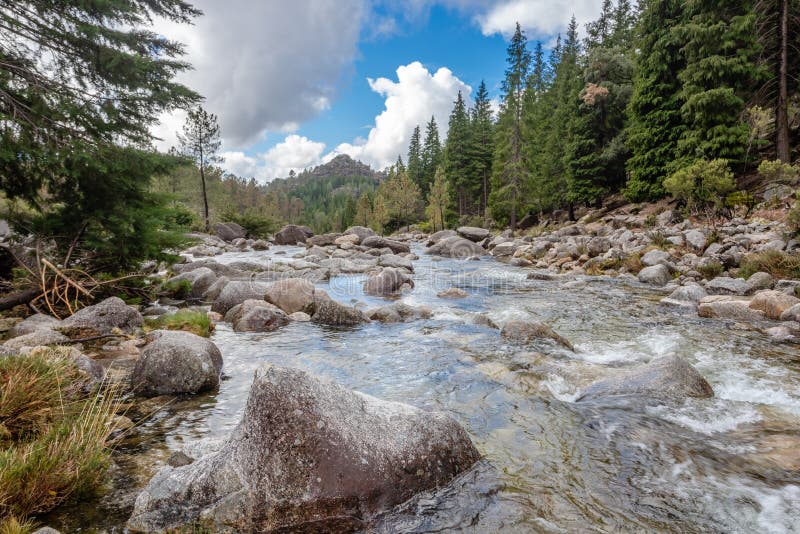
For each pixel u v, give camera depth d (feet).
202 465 9.89
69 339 21.58
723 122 72.23
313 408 10.02
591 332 27.22
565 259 65.00
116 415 14.35
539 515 9.65
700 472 11.46
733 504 10.09
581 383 17.70
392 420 11.23
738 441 13.14
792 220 42.91
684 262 48.91
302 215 481.46
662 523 9.41
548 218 136.36
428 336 26.09
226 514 8.96
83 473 10.17
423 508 9.82
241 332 27.32
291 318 30.81
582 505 10.03
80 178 27.55
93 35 26.76
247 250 98.27
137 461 11.71
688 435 13.52
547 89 187.83
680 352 22.58
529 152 136.15
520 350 22.80
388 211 206.39
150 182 31.22
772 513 9.75
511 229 131.13
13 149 23.52
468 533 9.07
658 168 87.10
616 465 11.80
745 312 29.73
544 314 32.65
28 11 25.89
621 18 155.74
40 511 9.31
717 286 36.94
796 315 27.32
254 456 9.53
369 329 28.17
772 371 19.61
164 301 37.11
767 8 72.95
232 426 14.14
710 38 71.92
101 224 29.45
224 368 20.10
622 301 37.42
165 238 33.19
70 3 26.61
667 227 66.54
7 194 26.53
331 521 9.21
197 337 19.62
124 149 27.94
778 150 70.69
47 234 28.81
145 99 28.94
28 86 24.58
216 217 143.54
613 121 111.65
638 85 90.02
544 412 15.25
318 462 9.49
